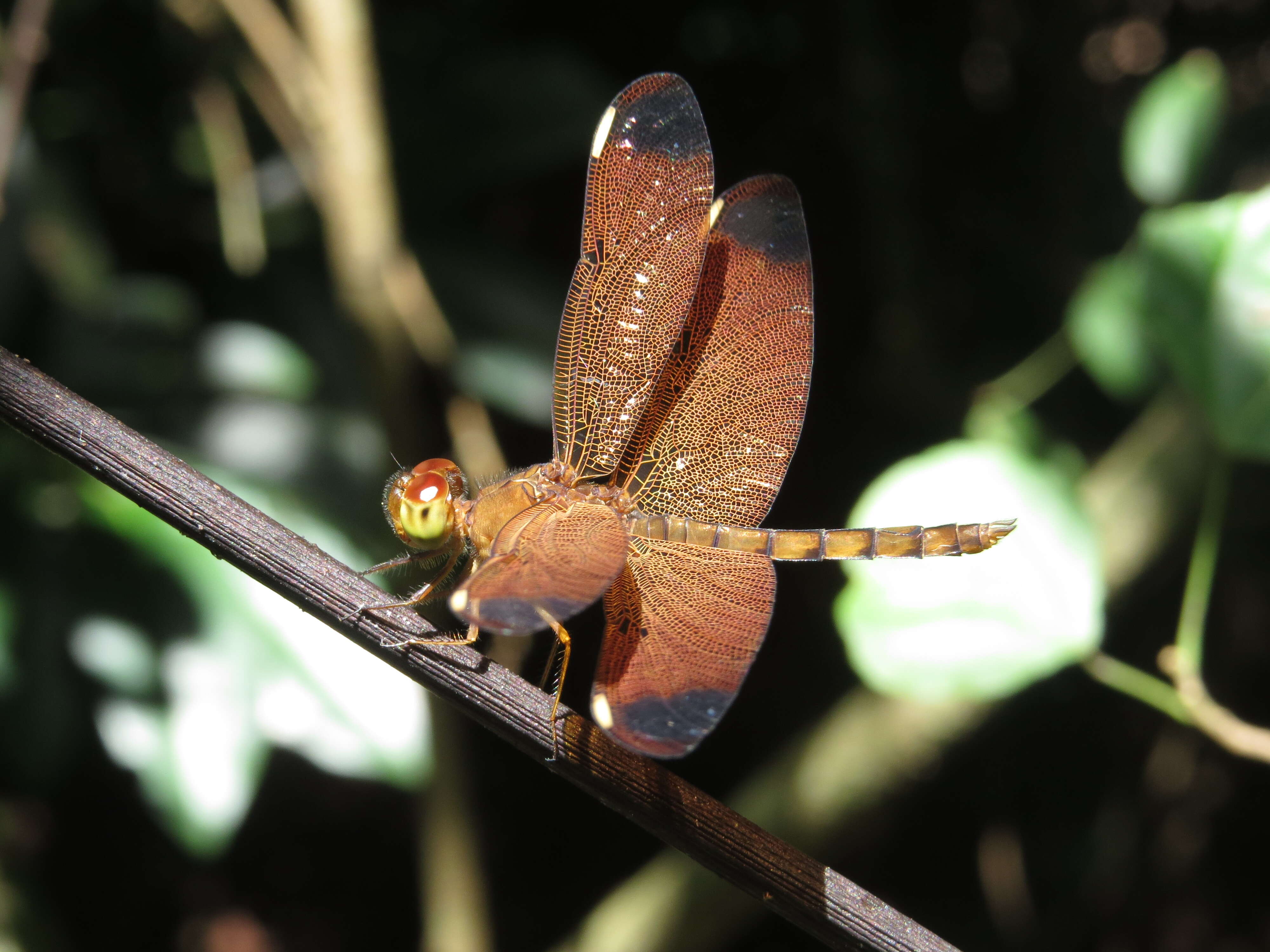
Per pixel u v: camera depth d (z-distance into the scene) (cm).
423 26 54
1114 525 52
